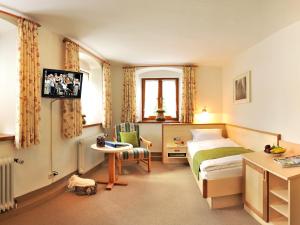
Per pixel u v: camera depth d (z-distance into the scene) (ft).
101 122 15.80
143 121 17.90
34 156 9.07
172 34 10.43
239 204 9.16
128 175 13.29
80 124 11.54
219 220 7.91
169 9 7.87
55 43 10.22
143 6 7.65
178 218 8.05
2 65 8.66
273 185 7.25
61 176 10.73
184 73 16.97
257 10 7.86
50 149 9.93
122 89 17.51
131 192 10.55
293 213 6.21
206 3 7.40
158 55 14.38
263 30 9.77
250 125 12.53
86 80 15.38
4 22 7.98
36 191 9.18
